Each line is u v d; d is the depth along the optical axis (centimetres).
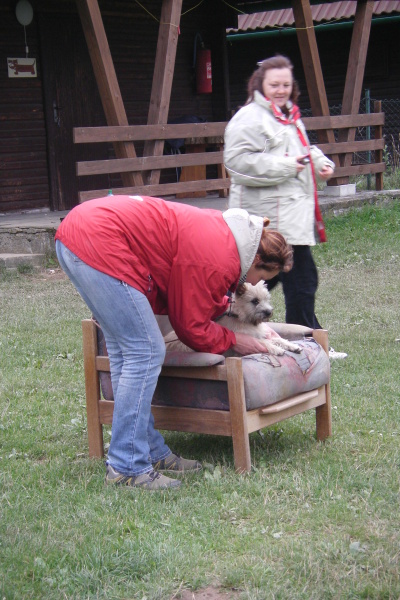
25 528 341
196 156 1120
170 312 378
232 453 436
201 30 1498
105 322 376
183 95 1485
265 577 299
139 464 386
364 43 1319
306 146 511
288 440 453
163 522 347
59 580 300
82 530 339
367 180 1424
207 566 311
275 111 498
